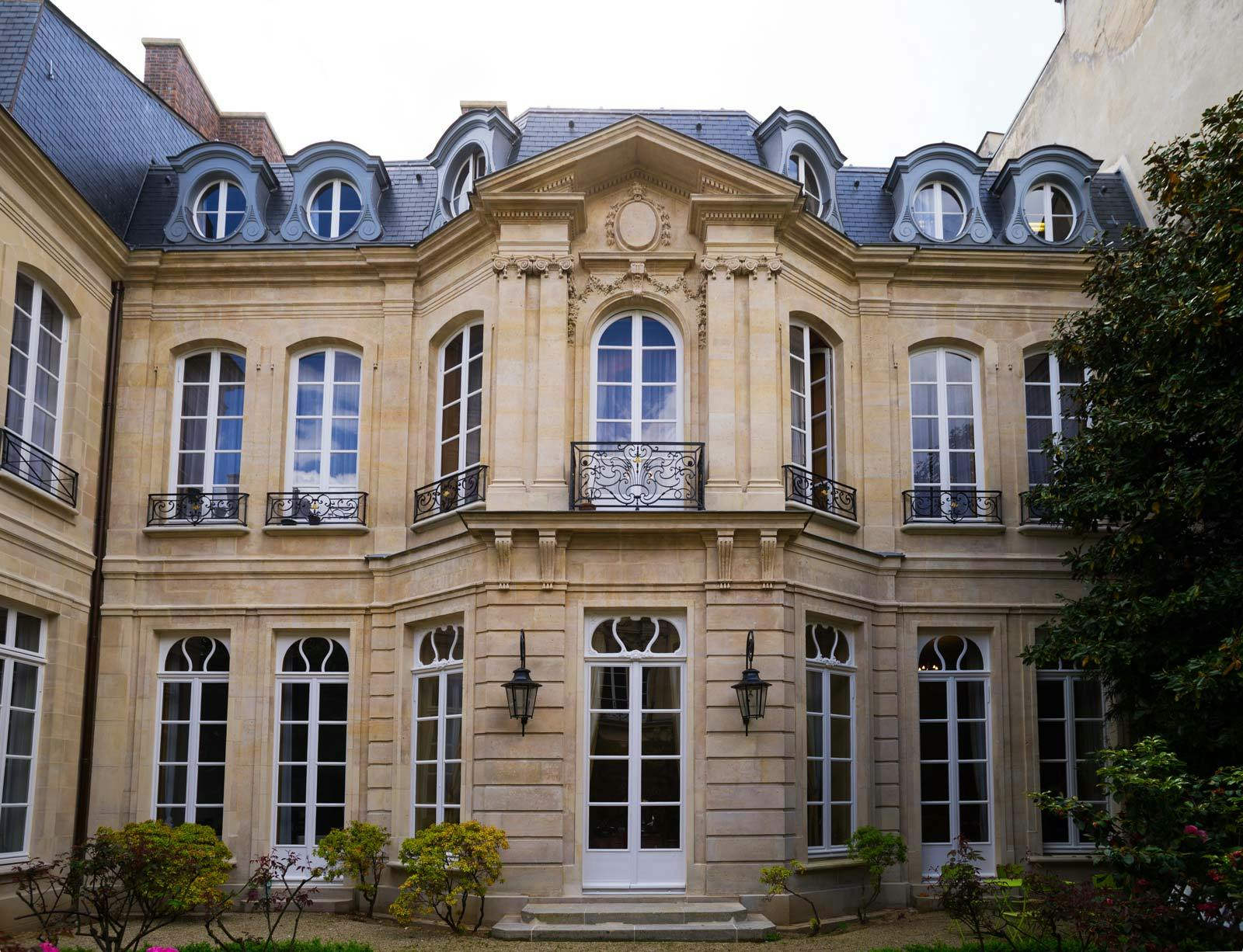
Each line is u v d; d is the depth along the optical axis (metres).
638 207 17.61
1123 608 14.79
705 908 14.96
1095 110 23.09
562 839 15.62
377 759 17.66
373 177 19.69
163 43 23.28
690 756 15.97
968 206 19.89
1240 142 14.14
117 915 14.41
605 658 16.28
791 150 18.83
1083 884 11.96
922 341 19.14
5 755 15.93
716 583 16.14
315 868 16.31
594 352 17.44
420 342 18.84
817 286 18.42
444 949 13.94
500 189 17.09
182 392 19.17
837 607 17.41
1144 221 20.62
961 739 18.38
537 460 16.58
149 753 18.00
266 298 19.12
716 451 16.58
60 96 18.41
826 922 15.92
